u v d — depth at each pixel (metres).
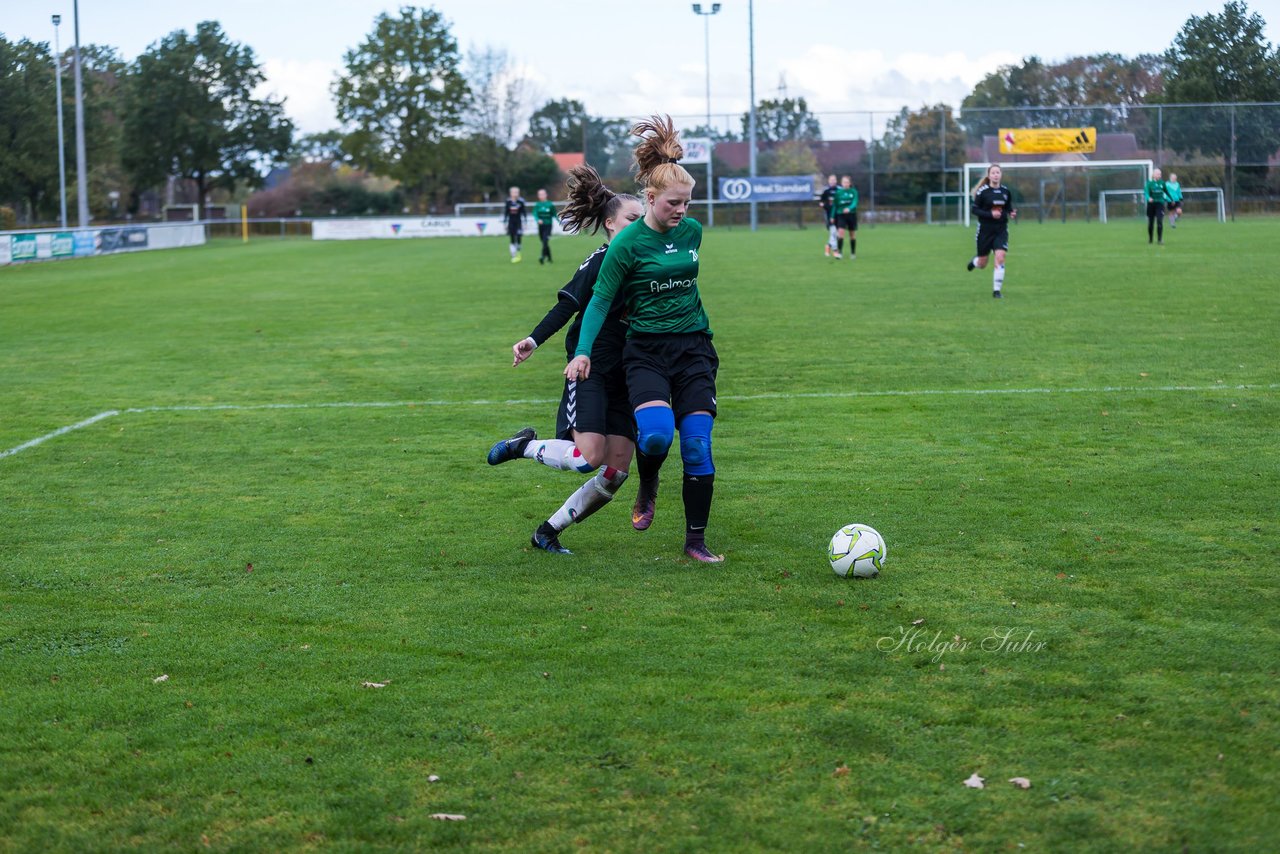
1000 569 4.98
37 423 8.90
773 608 4.56
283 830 3.02
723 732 3.48
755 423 8.35
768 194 49.31
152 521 6.10
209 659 4.16
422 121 65.25
